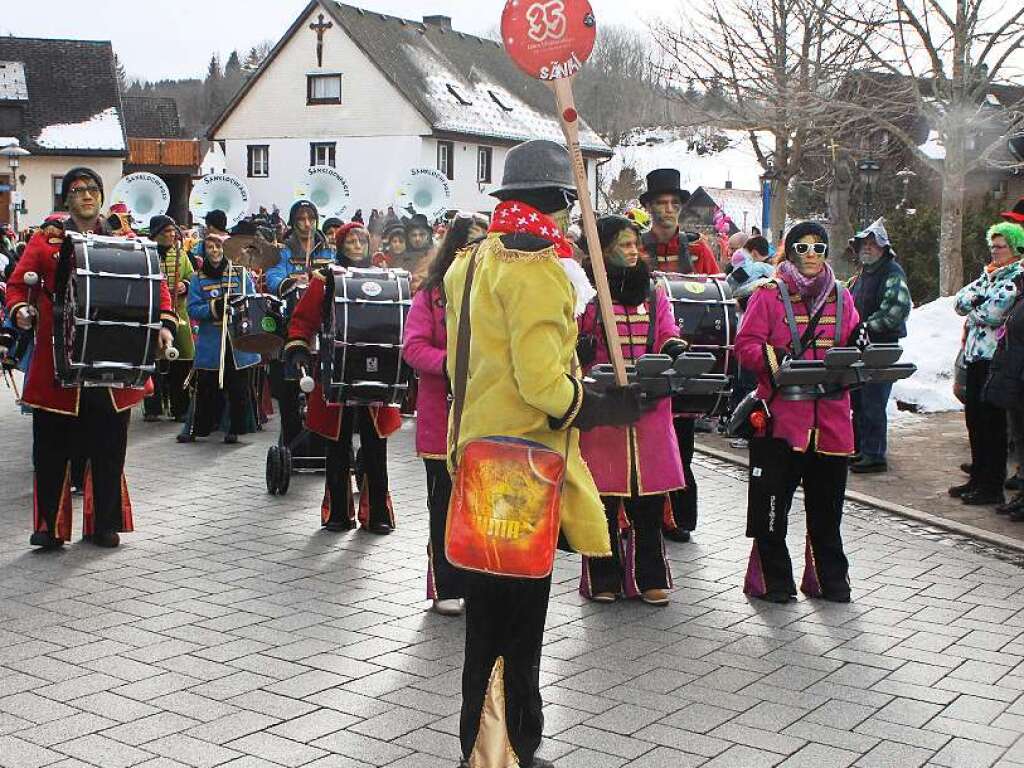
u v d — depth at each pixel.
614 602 6.59
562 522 4.13
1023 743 4.75
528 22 4.03
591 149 52.72
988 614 6.40
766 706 5.09
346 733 4.71
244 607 6.27
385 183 48.66
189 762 4.43
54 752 4.48
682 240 8.51
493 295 3.94
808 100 22.50
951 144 19.72
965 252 22.02
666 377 4.13
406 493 9.12
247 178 51.53
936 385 13.85
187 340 12.22
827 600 6.64
